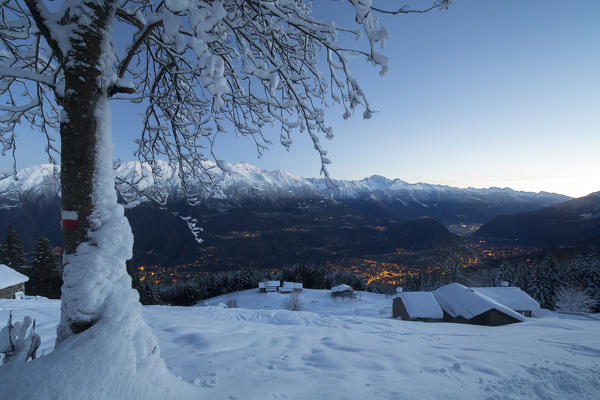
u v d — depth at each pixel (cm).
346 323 1028
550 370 360
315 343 479
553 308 3759
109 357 193
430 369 360
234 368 330
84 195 212
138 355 209
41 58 403
